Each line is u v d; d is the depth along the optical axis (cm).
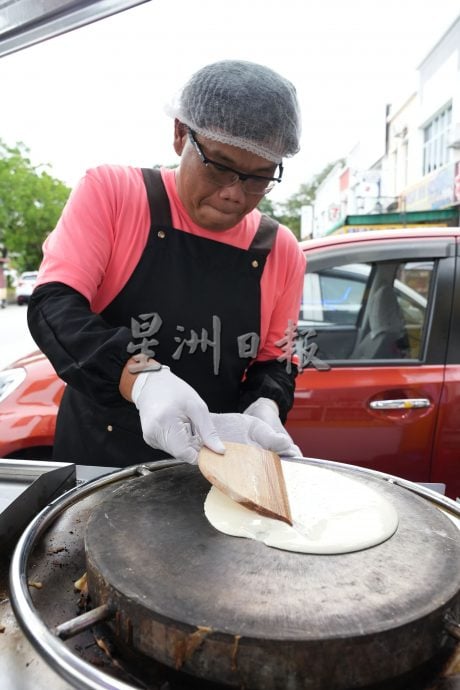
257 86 98
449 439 195
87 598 75
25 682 60
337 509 85
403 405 193
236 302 127
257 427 109
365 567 70
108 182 117
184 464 105
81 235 113
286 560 71
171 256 121
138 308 123
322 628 56
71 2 91
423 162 840
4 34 101
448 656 66
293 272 137
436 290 202
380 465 199
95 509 84
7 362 767
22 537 76
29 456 214
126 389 101
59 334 103
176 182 122
